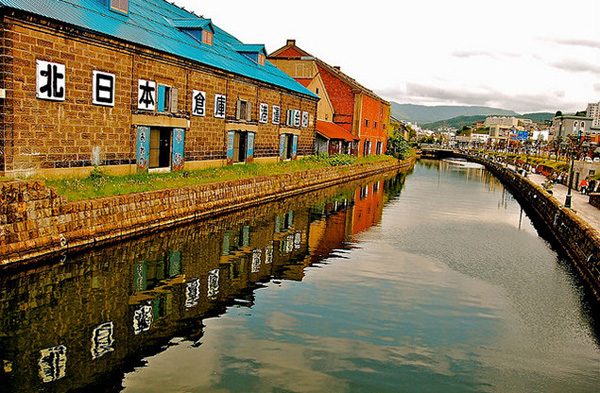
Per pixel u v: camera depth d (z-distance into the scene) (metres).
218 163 26.69
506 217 26.81
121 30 18.98
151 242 15.61
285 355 8.77
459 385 8.19
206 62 23.95
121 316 10.02
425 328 10.42
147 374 7.85
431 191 38.03
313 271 14.11
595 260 13.66
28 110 14.73
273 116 33.47
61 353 8.34
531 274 15.10
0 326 9.15
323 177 36.44
